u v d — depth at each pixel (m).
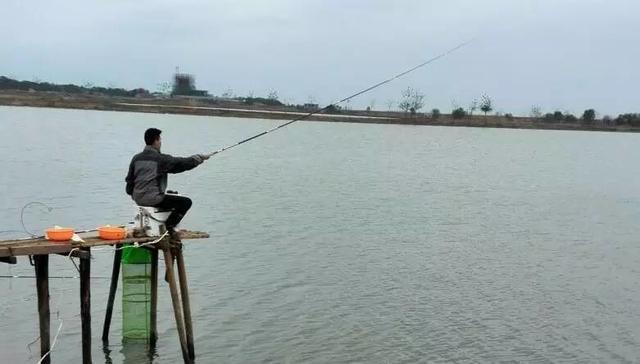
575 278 18.78
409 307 15.53
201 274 17.55
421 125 145.50
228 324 13.89
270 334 13.42
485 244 23.06
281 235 23.09
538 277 18.77
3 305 14.32
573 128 159.38
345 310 15.10
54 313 14.07
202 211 27.33
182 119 114.06
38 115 99.75
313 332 13.64
